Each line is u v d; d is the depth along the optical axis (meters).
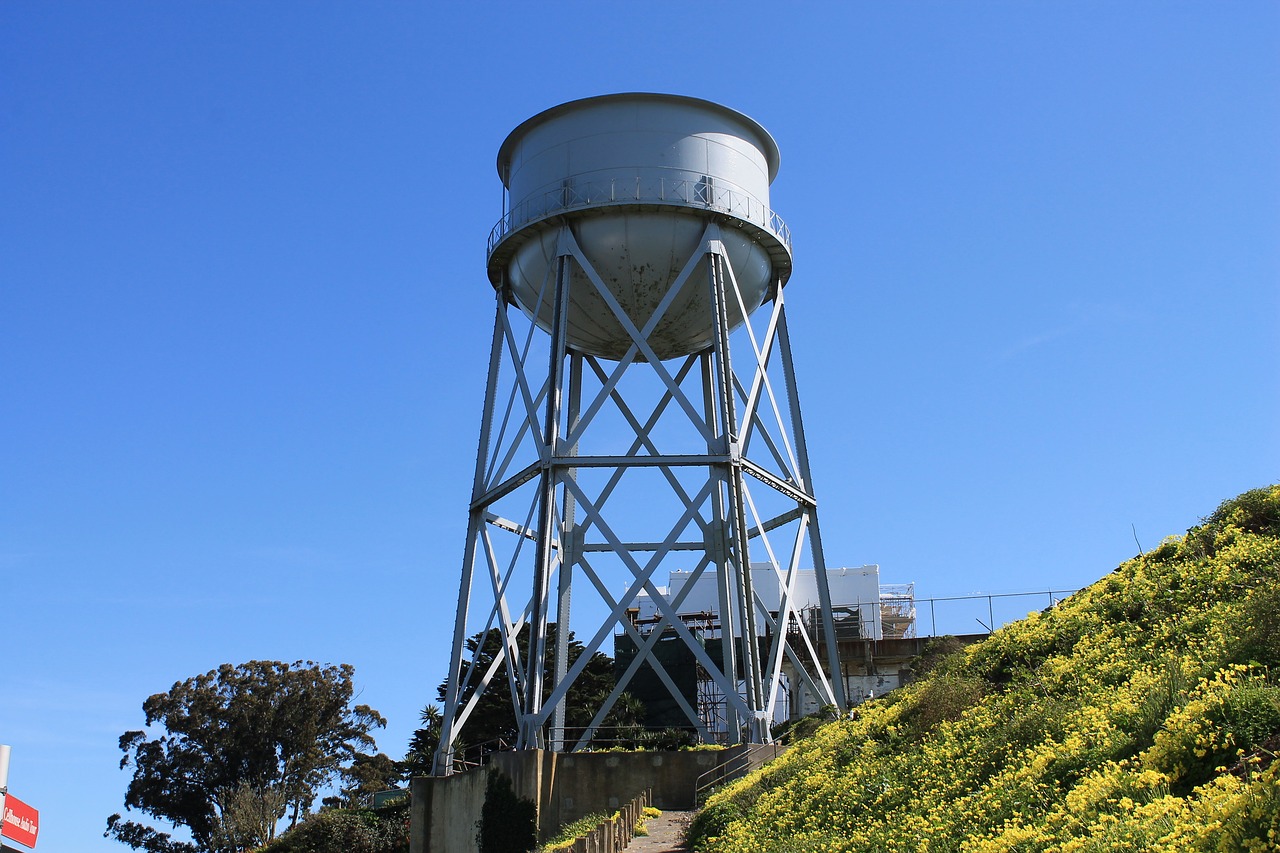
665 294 35.84
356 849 58.97
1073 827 11.65
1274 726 11.70
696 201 35.31
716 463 33.66
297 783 78.06
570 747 50.38
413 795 35.03
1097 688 17.39
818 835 18.02
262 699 79.88
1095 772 12.99
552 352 34.66
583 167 35.97
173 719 78.44
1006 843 12.19
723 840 21.33
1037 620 24.55
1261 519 22.66
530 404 35.28
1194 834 9.59
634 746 42.00
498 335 39.28
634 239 35.12
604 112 36.44
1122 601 21.70
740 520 33.16
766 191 37.91
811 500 37.31
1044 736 16.27
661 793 32.62
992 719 19.06
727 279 35.69
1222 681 13.49
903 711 23.84
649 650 37.16
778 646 33.97
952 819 14.78
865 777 20.06
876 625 64.75
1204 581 20.19
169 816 77.56
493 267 38.66
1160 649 17.94
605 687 62.41
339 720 82.62
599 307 36.41
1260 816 8.94
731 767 31.59
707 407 40.12
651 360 34.38
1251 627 15.17
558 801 32.69
